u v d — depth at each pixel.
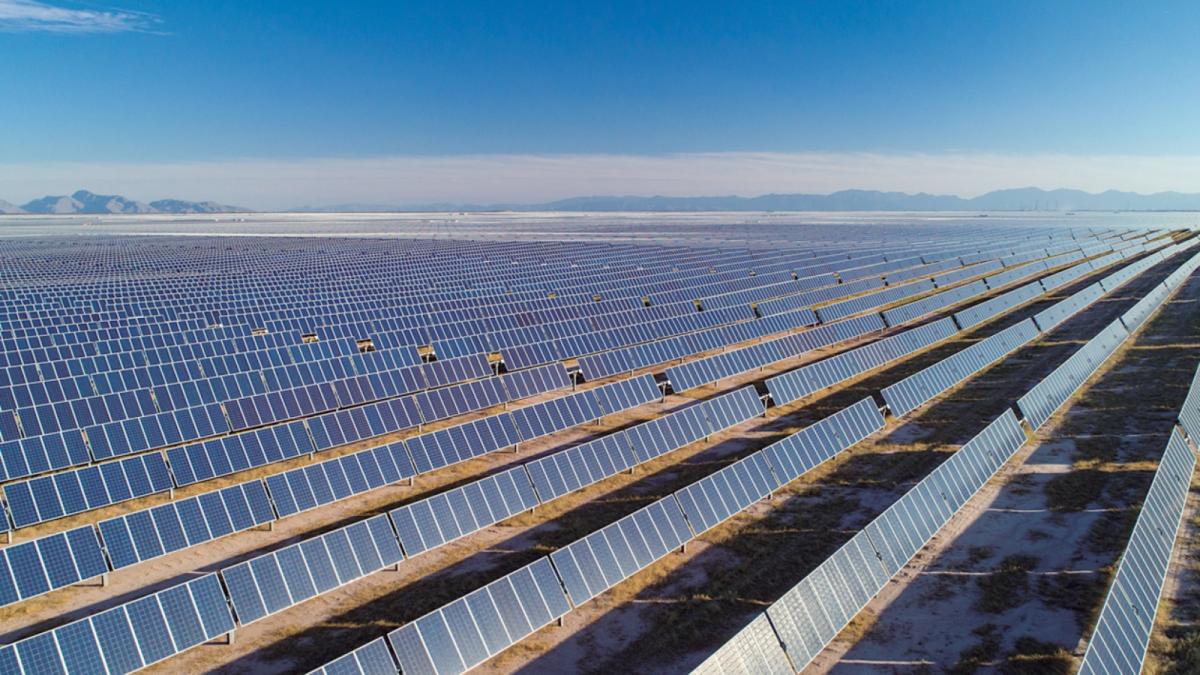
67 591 21.55
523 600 19.67
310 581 20.88
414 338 55.25
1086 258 132.88
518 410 35.53
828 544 24.64
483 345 52.88
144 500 28.48
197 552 24.30
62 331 53.97
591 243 173.50
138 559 22.03
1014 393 43.28
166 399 37.88
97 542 21.50
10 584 19.44
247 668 18.11
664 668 18.19
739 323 61.88
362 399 40.69
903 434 36.19
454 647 17.89
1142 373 46.38
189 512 23.73
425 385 43.84
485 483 26.34
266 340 52.53
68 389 38.28
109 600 21.14
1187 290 86.31
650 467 32.44
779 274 97.06
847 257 124.06
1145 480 28.97
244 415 36.09
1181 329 61.12
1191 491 27.48
